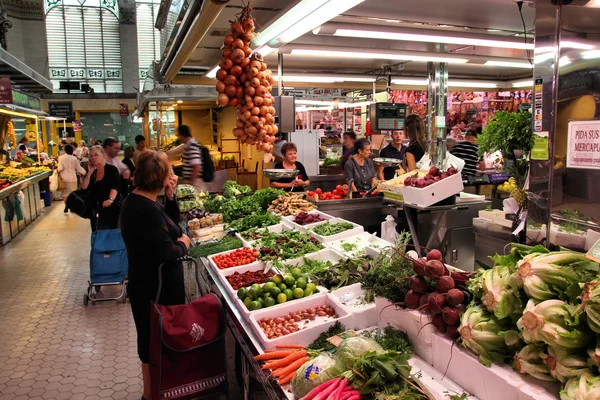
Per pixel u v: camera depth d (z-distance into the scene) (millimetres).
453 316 1947
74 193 5945
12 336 4625
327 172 10070
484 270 2041
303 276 3076
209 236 4762
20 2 19578
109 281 5406
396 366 1847
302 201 5145
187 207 6020
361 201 5281
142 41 22234
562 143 2350
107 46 21859
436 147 5895
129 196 3029
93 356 4203
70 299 5652
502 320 1808
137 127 22672
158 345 2580
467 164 6574
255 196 5707
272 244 3859
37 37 20219
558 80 2338
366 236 4098
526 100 9805
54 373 3906
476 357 1849
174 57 5895
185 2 3889
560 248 2213
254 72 3268
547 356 1610
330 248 3812
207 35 5230
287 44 4418
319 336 2447
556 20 2303
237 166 10062
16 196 9391
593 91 2152
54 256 7652
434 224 4699
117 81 22266
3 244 8414
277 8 4230
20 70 9078
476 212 4875
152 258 2977
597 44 2111
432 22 4824
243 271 3471
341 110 13406
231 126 11023
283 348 2346
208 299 2742
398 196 4387
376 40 5547
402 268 2438
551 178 2430
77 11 21250
